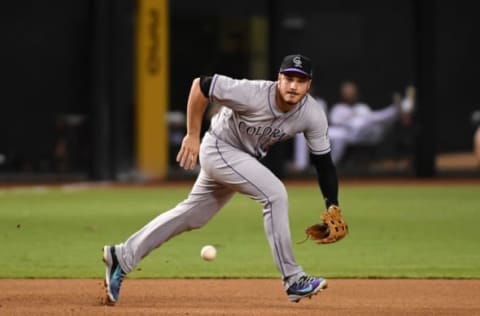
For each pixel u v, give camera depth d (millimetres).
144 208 57844
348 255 39875
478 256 39562
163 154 78062
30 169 86562
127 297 29453
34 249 41062
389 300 29281
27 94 89938
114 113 77938
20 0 90500
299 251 41094
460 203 61625
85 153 85625
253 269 35938
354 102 93812
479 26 98375
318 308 27500
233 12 92312
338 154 89125
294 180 82000
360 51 98312
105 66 77312
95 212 55656
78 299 28953
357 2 98125
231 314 26094
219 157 26266
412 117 89938
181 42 89812
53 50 90250
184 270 35656
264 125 25938
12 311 26547
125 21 79812
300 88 25125
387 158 89938
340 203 61844
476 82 98188
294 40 97625
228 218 53406
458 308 27688
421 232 47281
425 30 79438
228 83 25594
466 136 98000
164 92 77000
